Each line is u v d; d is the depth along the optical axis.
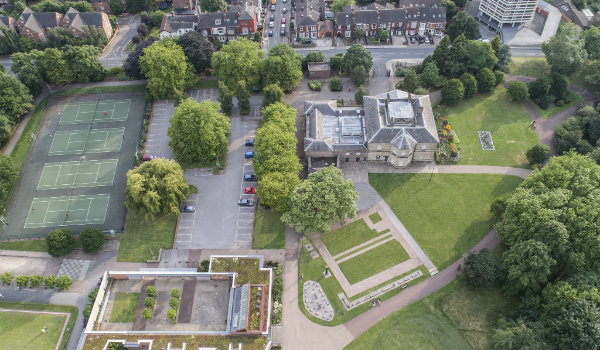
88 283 110.06
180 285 108.88
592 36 160.25
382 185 128.25
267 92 139.88
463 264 110.12
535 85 151.38
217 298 106.25
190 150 129.00
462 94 147.62
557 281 99.44
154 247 116.19
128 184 114.62
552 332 90.06
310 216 109.31
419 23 178.88
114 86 162.50
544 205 102.38
